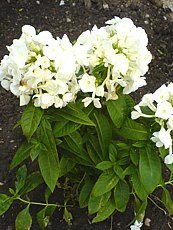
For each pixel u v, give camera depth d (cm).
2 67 53
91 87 52
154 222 70
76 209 71
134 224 66
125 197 60
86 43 53
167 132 52
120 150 58
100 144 58
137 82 54
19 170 61
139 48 52
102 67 52
